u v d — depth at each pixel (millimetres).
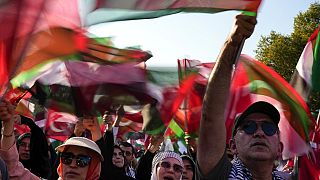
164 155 5000
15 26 2604
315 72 5020
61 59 2908
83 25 2729
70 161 3949
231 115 5172
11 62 2648
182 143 7055
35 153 5211
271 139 3057
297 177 3984
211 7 3025
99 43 4488
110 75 4703
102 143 5031
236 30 2924
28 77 3961
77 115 4848
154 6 2902
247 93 5203
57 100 4742
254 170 3051
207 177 2918
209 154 2918
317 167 4816
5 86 2715
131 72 4832
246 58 5219
